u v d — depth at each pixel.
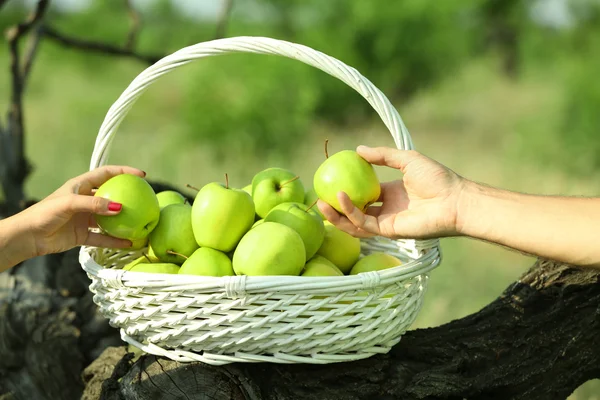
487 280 3.10
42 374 1.83
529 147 5.89
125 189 1.61
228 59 6.39
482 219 1.55
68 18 9.27
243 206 1.65
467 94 9.30
